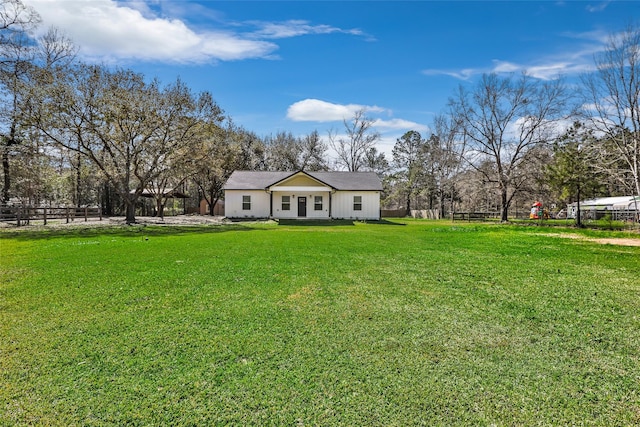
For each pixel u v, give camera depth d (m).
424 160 50.06
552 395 2.87
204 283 6.32
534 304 5.15
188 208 47.62
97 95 23.22
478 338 3.96
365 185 31.61
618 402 2.76
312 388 2.96
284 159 49.31
